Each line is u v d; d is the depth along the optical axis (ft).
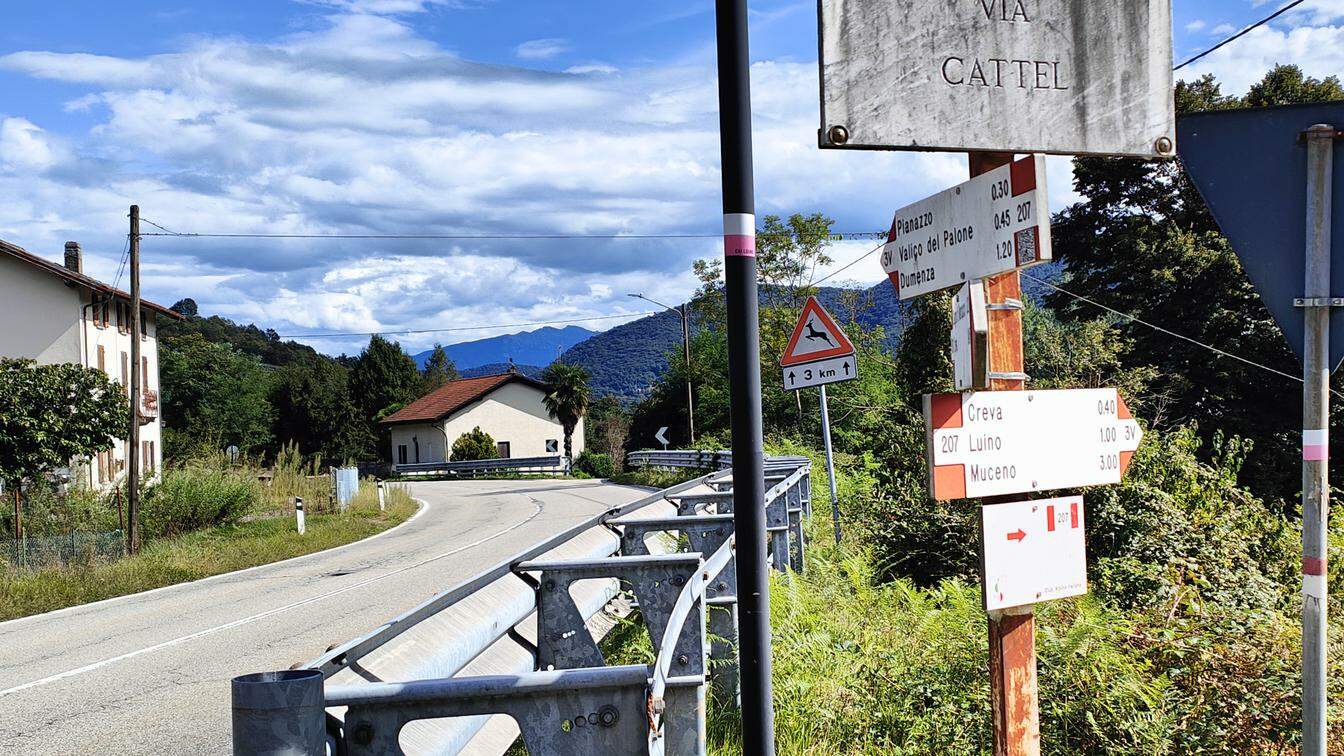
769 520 27.50
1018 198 10.57
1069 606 19.12
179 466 87.76
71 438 73.41
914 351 57.93
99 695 25.52
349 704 8.29
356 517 92.38
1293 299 11.60
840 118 10.93
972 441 11.16
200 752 19.45
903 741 16.03
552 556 16.21
